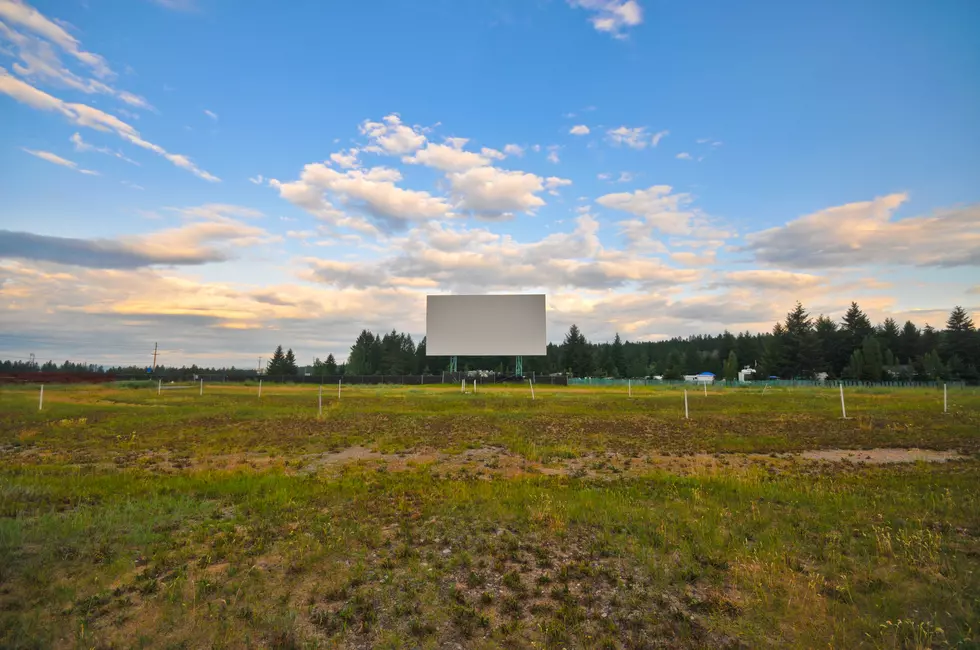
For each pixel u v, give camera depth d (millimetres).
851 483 11398
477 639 4844
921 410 28969
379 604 5492
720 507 9219
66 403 32531
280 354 120688
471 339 82000
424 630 4973
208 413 27250
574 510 8875
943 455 15523
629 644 4785
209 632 4895
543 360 122562
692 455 15719
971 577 5973
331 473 12805
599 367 124812
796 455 15688
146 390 49344
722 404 35438
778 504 9547
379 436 19422
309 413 28188
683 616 5223
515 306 82312
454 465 14180
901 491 10469
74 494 9945
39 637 4727
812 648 4668
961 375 90188
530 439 18719
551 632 4895
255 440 18125
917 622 5043
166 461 14500
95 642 4699
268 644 4723
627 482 11703
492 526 8117
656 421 24938
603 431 21234
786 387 71812
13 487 10133
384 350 127312
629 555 6902
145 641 4684
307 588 5844
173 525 8047
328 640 4801
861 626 5012
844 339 106562
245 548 7113
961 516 8555
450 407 33219
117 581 6020
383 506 9391
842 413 26984
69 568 6309
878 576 6098
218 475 12078
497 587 5953
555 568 6527
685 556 6762
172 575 6156
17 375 57031
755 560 6617
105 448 16453
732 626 5062
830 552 6848
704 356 141375
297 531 7777
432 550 7094
